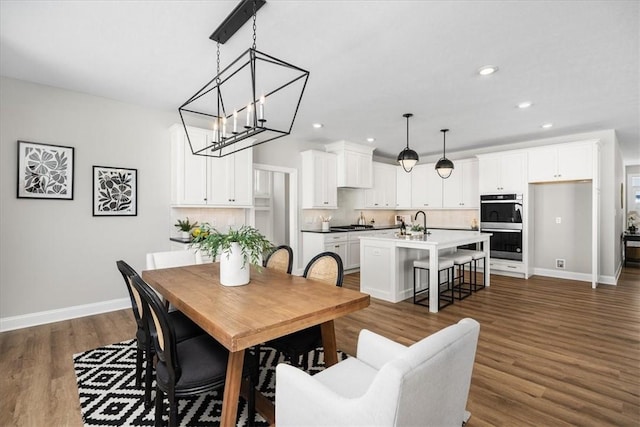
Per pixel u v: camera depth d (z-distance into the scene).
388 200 7.21
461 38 2.37
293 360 1.93
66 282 3.48
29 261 3.27
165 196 4.13
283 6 2.00
